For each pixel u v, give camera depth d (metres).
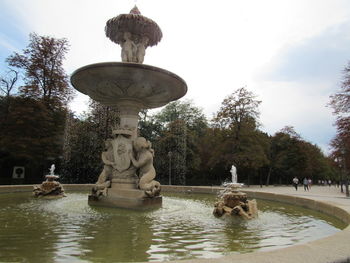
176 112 39.81
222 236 4.71
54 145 24.58
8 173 26.34
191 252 3.74
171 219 6.14
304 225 6.01
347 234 3.27
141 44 9.15
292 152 47.97
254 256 2.42
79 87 8.83
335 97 21.78
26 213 6.50
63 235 4.45
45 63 25.11
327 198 13.20
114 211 6.96
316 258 2.37
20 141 21.84
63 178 25.56
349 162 23.27
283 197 10.46
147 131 36.41
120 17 8.75
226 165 32.09
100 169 25.64
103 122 25.84
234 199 6.60
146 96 8.50
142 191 7.49
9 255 3.40
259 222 6.09
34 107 23.12
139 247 3.90
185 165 31.33
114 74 7.49
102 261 3.26
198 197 12.23
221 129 34.03
